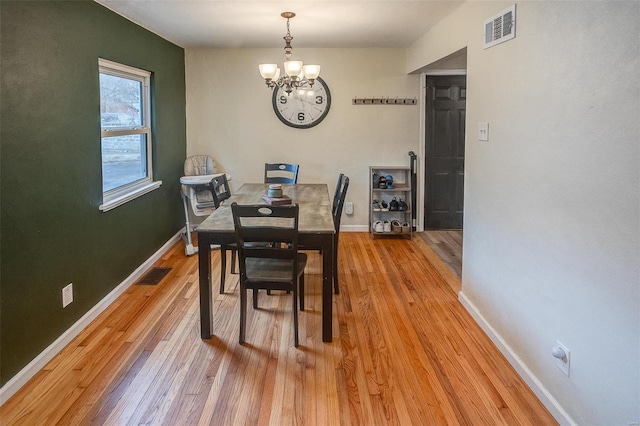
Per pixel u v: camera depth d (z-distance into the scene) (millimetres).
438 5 3469
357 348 2812
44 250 2619
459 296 3555
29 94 2475
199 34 4633
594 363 1832
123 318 3240
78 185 3031
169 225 5137
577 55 1902
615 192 1674
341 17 3896
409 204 5578
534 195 2309
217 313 3326
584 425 1914
